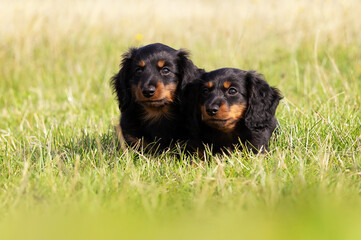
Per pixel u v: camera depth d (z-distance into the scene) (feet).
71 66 46.78
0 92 42.83
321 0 51.65
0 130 30.32
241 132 25.73
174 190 18.74
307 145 24.41
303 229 11.94
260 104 25.91
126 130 27.02
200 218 14.94
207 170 20.92
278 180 18.54
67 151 25.40
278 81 42.06
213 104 24.21
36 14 49.65
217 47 53.52
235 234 12.38
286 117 29.50
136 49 27.53
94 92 42.09
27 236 12.94
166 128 26.45
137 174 20.62
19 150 25.09
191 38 56.59
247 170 20.88
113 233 12.51
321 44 48.96
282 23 54.19
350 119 27.09
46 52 49.37
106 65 48.73
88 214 15.29
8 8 57.06
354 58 45.06
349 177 19.40
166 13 66.90
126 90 27.12
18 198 16.84
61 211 15.93
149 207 16.03
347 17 50.80
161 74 25.82
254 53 50.60
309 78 40.27
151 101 25.18
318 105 31.27
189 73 26.43
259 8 58.49
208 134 25.73
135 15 62.03
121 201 16.47
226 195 17.38
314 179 18.76
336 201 15.96
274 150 24.44
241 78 25.73
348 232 11.61
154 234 12.47
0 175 21.61
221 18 59.77
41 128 30.66
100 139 27.53
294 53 48.37
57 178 20.07
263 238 11.77
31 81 45.06
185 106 26.30
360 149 22.63
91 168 21.63
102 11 59.00
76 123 31.27
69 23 53.31
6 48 48.60
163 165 22.39
